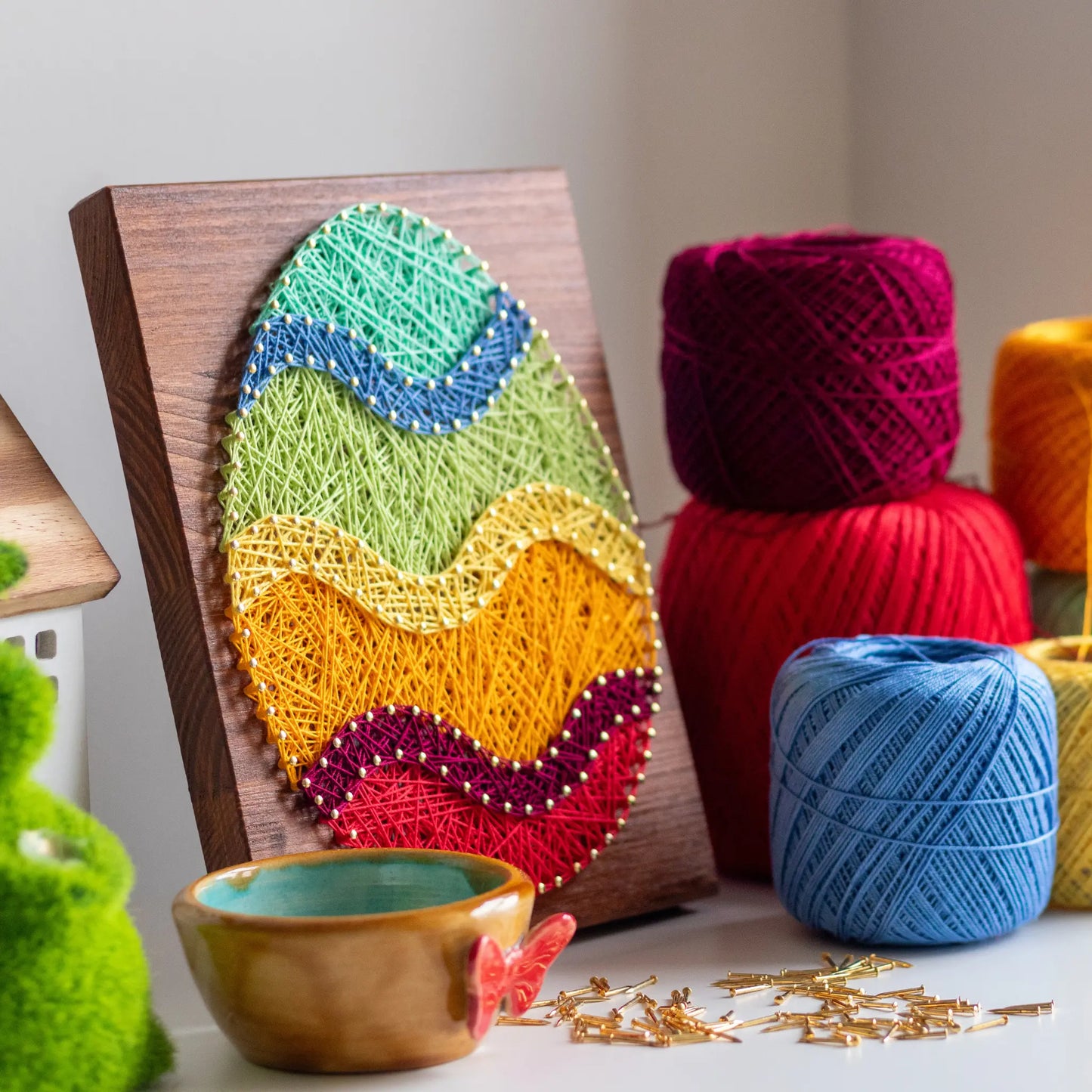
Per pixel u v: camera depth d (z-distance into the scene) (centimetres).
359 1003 55
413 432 65
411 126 77
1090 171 81
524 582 66
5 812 54
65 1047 54
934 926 63
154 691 73
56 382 70
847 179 90
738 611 69
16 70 68
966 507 71
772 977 62
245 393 62
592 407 69
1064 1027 59
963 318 87
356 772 62
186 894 57
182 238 62
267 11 73
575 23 81
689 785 69
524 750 66
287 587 62
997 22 84
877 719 62
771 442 69
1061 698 66
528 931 63
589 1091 56
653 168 84
